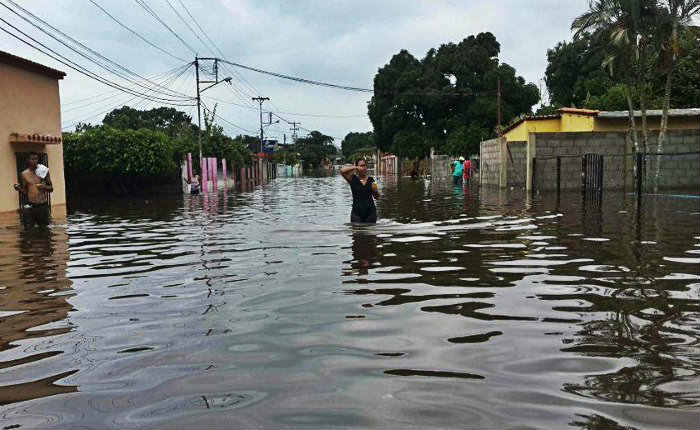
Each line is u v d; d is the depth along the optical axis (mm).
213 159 36125
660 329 3811
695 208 13102
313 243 8375
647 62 20438
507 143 24453
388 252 7398
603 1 19109
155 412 2684
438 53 53219
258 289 5312
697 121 24922
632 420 2494
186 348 3627
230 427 2510
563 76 52281
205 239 9266
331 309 4539
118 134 26062
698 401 2676
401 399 2777
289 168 88688
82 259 7426
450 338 3748
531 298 4777
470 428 2451
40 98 18672
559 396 2773
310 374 3139
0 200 16359
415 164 54531
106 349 3648
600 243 7816
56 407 2766
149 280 5883
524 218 11492
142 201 22453
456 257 6930
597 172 19750
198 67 33688
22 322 4344
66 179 25906
